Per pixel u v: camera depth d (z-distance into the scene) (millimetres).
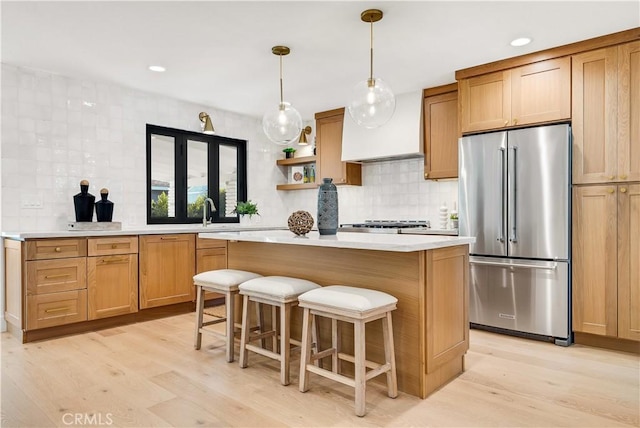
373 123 2797
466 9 2699
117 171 4293
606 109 3082
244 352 2693
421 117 4402
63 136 3918
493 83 3637
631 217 2977
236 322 3410
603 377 2545
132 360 2844
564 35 3088
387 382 2297
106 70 3816
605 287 3064
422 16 2793
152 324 3832
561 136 3168
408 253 2314
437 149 4332
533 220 3287
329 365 2713
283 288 2463
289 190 6152
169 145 4996
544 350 3066
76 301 3469
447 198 4609
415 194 4863
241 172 5703
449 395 2293
